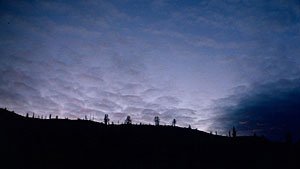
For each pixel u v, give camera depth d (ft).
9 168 252.83
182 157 350.84
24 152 311.47
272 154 347.15
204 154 369.71
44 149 334.65
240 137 485.97
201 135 510.58
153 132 495.41
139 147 396.78
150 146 404.98
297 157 313.53
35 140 366.63
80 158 320.50
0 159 271.69
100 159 327.88
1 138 338.13
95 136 434.71
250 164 314.96
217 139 479.00
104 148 377.91
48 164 284.00
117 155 352.49
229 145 426.10
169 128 542.16
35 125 454.40
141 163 318.65
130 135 464.65
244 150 387.55
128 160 332.19
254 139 454.40
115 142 416.05
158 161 330.34
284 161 309.01
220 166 311.47
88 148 366.22
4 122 422.82
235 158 347.77
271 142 426.92
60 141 379.14
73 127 471.62
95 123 532.32
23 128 417.49
